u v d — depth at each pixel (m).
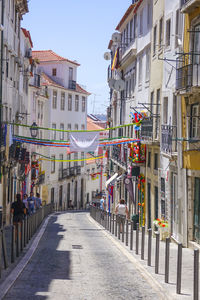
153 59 26.41
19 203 18.92
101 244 19.98
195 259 9.12
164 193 22.62
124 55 37.97
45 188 60.06
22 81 40.78
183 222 18.77
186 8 17.88
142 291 10.84
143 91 29.94
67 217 41.12
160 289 10.81
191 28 18.22
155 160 25.36
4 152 27.47
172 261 14.95
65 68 68.00
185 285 11.17
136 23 33.00
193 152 17.78
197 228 17.95
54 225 30.58
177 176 20.16
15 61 34.19
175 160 20.22
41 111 59.41
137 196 30.64
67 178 67.44
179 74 18.28
